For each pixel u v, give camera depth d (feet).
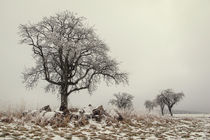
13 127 28.71
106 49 68.64
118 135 29.63
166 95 178.19
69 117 38.37
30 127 29.96
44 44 60.70
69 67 67.77
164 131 35.99
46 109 41.91
